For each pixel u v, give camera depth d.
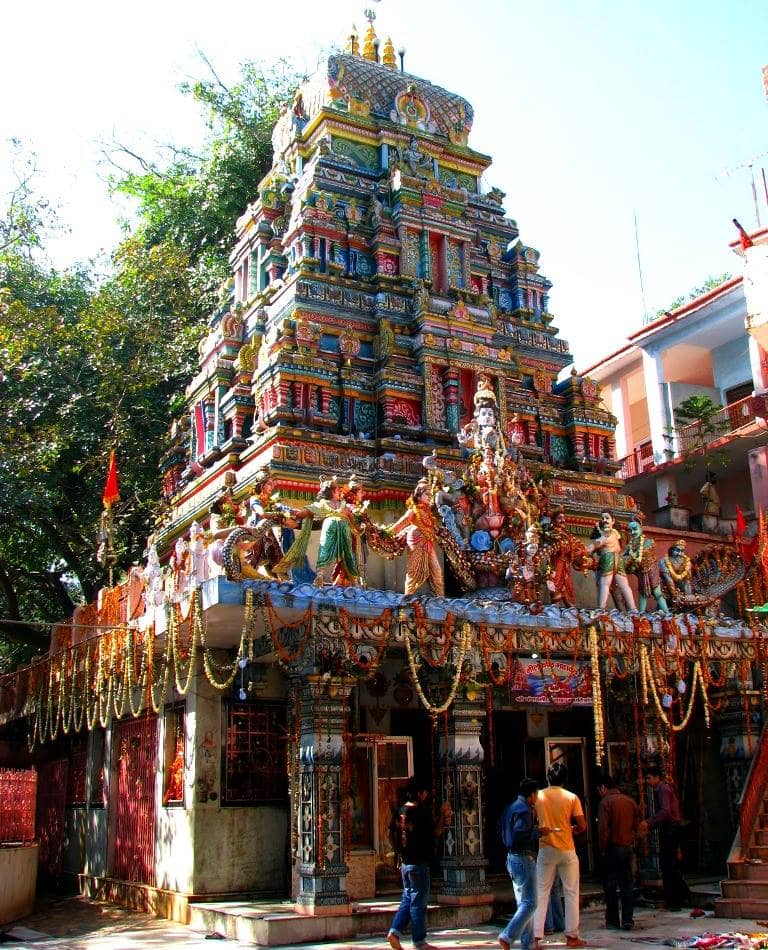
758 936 10.54
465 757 13.39
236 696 14.23
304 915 11.62
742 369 27.62
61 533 23.72
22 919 15.32
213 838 13.58
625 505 19.36
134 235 27.78
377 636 12.43
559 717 17.12
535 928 10.03
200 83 28.88
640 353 29.94
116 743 17.94
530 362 21.00
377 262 19.28
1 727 24.09
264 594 11.66
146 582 15.12
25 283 24.61
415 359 18.30
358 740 14.65
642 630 14.52
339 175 20.34
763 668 15.87
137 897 15.33
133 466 24.02
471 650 13.44
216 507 13.90
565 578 15.24
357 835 14.27
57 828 20.84
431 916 12.41
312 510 13.28
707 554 17.98
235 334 20.20
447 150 22.33
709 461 24.88
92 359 23.05
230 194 27.72
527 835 9.77
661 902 13.86
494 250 21.78
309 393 17.02
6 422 21.36
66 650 17.77
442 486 14.73
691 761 17.78
